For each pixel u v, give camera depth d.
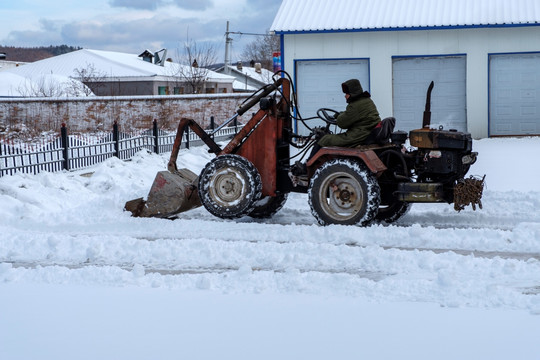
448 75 22.78
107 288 6.18
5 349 4.66
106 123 30.31
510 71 22.39
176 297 5.83
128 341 4.75
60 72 53.12
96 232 9.28
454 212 9.93
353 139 8.97
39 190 11.99
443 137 8.74
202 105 31.70
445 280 5.89
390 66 22.98
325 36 23.28
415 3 24.06
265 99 9.45
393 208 9.52
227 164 9.45
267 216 10.25
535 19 21.80
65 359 4.45
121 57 57.31
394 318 5.11
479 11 22.88
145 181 14.19
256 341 4.70
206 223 9.41
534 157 16.88
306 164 9.25
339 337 4.73
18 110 29.67
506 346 4.48
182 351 4.54
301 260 7.03
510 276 6.25
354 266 6.85
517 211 9.77
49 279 6.51
